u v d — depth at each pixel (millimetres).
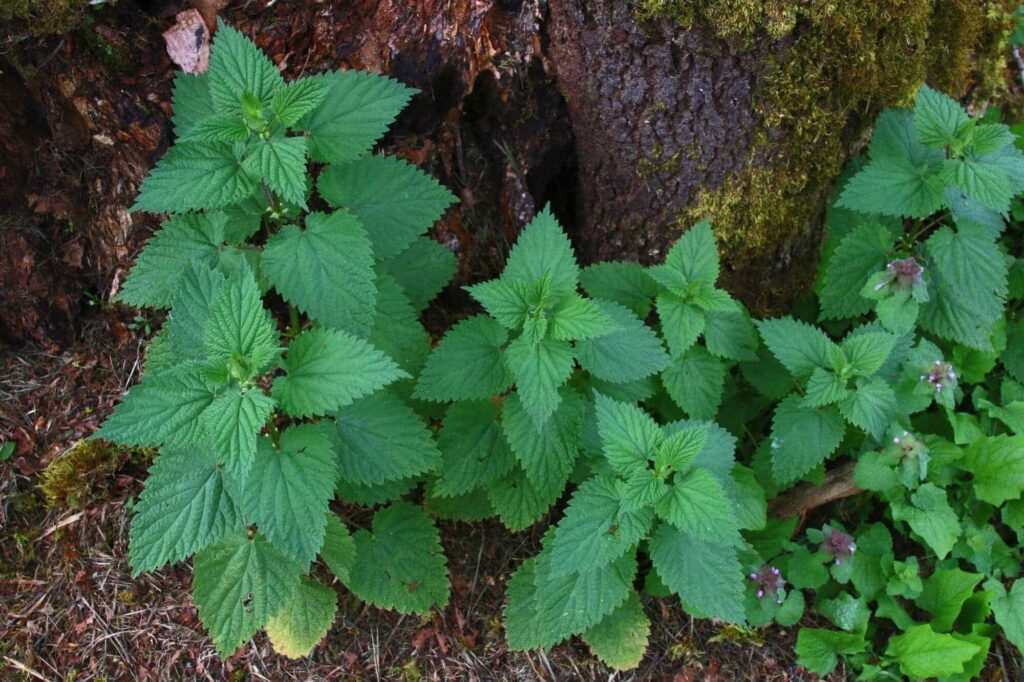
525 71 778
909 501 769
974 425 807
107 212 762
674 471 711
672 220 801
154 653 714
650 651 771
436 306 832
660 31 721
